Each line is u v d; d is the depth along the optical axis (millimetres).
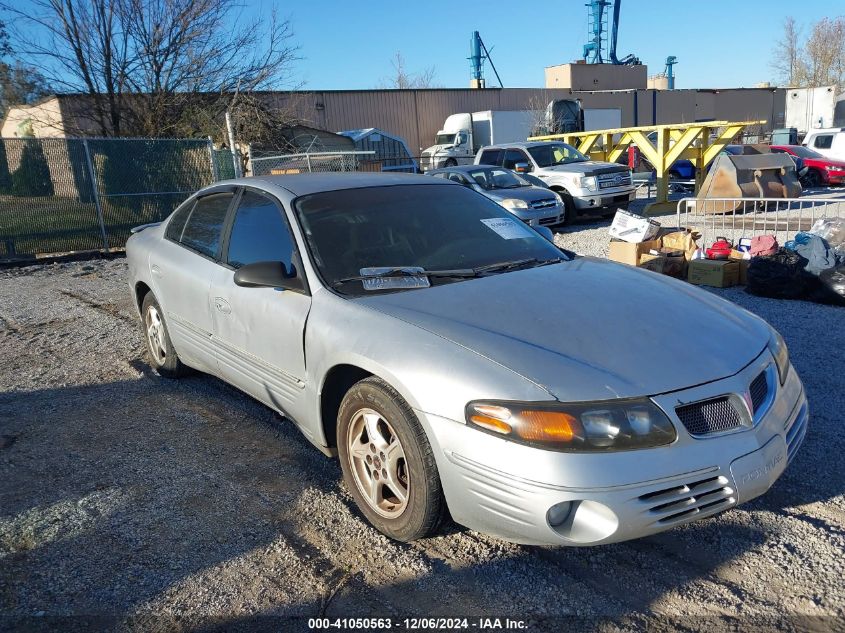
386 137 24000
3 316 7836
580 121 30219
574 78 47281
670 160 15938
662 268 8305
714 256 8195
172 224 5070
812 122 38656
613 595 2670
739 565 2818
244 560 2959
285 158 17406
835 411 4262
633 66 50000
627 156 23984
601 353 2732
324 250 3611
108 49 19016
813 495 3318
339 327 3189
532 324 2939
